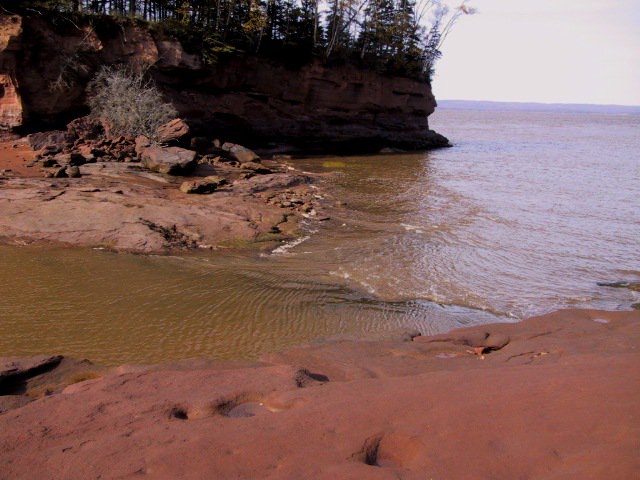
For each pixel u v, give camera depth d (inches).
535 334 348.2
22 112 1123.9
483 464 140.3
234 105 1551.4
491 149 2098.9
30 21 1111.6
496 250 605.3
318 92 1809.8
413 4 2482.8
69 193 713.0
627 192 1046.4
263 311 411.8
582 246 636.1
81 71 1208.8
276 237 631.8
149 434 170.9
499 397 181.9
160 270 502.6
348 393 203.8
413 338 352.8
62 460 156.9
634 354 235.9
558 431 151.9
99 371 269.9
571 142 2554.1
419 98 2336.4
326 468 144.0
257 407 206.2
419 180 1151.6
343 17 2010.3
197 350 340.8
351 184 1061.1
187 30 1406.3
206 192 816.9
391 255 571.8
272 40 1752.0
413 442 158.7
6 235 578.6
